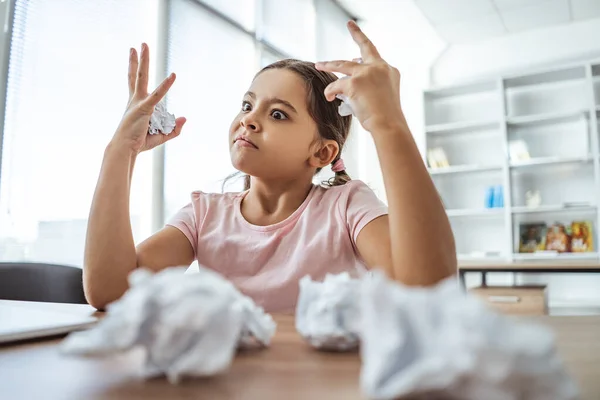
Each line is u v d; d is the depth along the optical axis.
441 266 0.54
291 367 0.28
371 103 0.58
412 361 0.17
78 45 2.32
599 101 4.14
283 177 0.86
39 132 2.12
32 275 1.17
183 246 0.90
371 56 0.63
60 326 0.41
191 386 0.24
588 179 4.05
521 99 4.41
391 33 4.69
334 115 0.89
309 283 0.34
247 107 0.84
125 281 0.70
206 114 3.09
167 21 2.83
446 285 0.19
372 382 0.17
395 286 0.19
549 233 4.04
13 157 2.01
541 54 4.52
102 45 2.44
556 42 4.46
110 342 0.22
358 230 0.78
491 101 4.59
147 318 0.22
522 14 4.23
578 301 3.92
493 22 4.38
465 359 0.16
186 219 0.93
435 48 4.82
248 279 0.84
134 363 0.29
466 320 0.17
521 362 0.17
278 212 0.90
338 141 0.91
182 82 2.93
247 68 3.48
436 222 0.55
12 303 0.71
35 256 2.07
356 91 0.59
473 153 4.57
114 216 0.71
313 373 0.27
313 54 4.12
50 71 2.18
